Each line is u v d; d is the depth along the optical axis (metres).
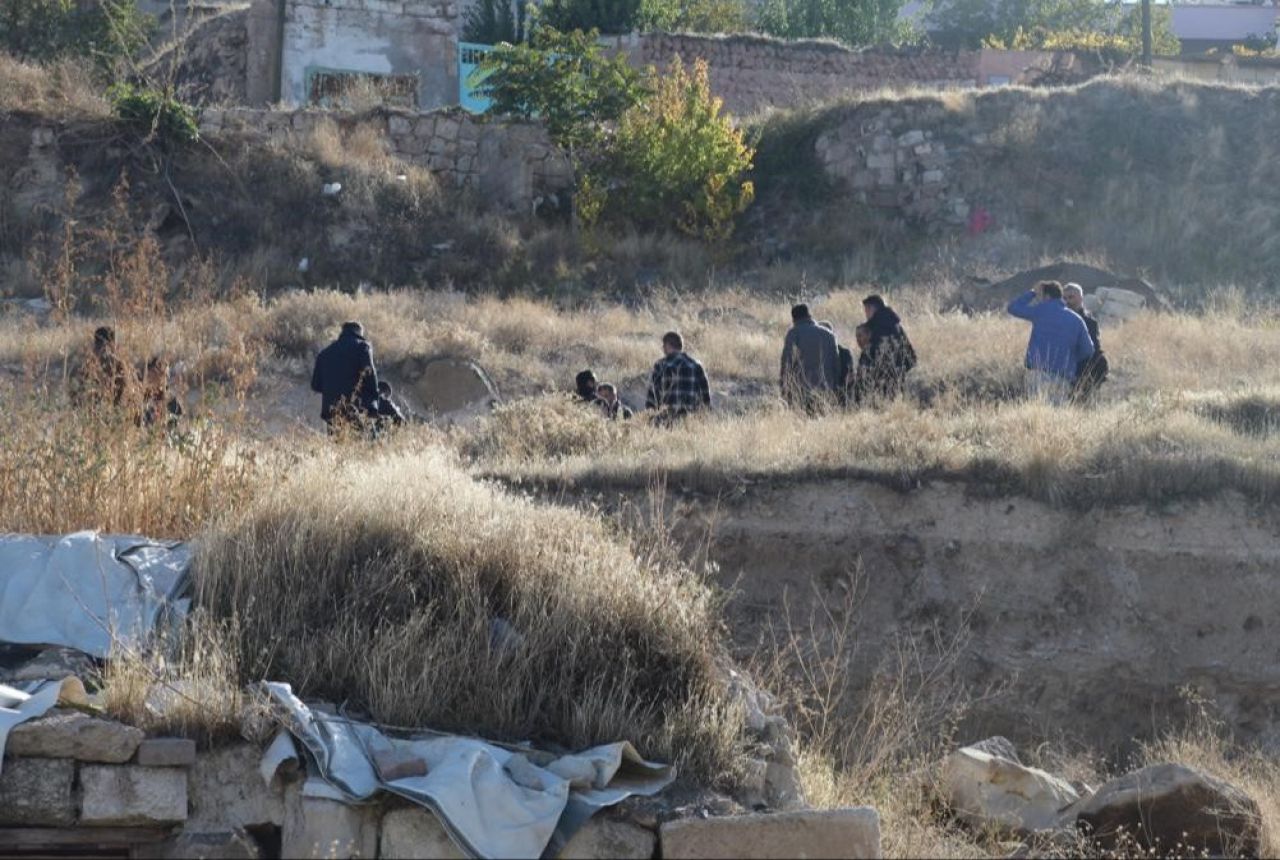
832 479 13.48
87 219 29.11
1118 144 33.81
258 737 7.30
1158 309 27.12
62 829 7.04
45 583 8.59
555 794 7.24
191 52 40.47
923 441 14.27
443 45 40.31
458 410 21.42
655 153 32.75
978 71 45.41
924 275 30.25
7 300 25.11
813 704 11.42
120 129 30.58
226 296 24.92
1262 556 13.34
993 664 12.88
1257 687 13.02
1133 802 8.51
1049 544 13.34
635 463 13.72
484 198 33.16
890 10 57.28
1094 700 12.95
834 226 32.97
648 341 24.55
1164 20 59.97
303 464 10.32
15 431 10.46
